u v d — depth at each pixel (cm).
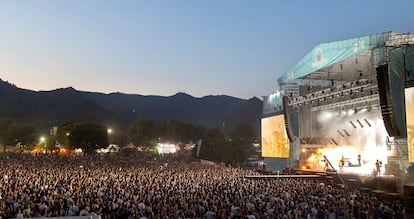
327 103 4747
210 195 2333
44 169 4434
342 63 4034
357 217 2005
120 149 13525
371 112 4434
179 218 1712
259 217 1703
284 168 5019
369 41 3409
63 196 2234
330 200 2255
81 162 6625
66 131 12494
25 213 1800
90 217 827
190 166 6022
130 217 1728
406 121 2980
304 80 4988
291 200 2202
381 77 2883
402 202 2683
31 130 13750
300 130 4941
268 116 5700
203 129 17062
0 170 4269
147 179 3228
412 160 2905
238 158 8944
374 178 3153
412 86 2939
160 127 16338
